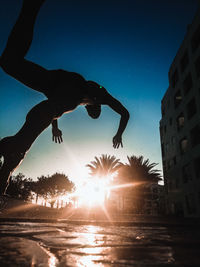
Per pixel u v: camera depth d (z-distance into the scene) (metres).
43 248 1.00
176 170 29.19
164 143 36.00
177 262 0.77
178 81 27.70
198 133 23.17
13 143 1.61
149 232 1.95
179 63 27.20
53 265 0.70
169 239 1.43
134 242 1.26
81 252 0.94
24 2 1.67
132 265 0.73
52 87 1.96
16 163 1.61
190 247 1.11
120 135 2.39
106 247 1.08
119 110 2.38
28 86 1.95
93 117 2.48
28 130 1.70
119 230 2.13
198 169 22.73
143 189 36.69
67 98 1.95
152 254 0.92
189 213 24.55
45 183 61.00
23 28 1.67
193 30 23.03
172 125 31.41
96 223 3.03
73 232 1.79
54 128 3.17
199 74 22.20
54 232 1.73
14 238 1.30
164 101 36.41
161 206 40.38
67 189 62.84
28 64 1.82
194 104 24.03
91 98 2.23
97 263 0.75
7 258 0.78
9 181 1.65
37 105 1.84
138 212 36.19
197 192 22.23
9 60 1.71
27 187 35.38
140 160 37.72
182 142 27.36
